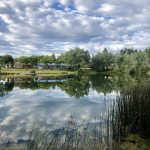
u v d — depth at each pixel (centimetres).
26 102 2384
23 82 5538
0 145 906
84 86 4334
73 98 2700
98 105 2103
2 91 3500
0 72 9019
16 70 11050
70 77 7812
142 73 8288
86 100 2498
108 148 677
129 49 12719
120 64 9712
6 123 1377
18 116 1622
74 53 11606
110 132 915
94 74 9844
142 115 1050
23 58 13675
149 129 1030
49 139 820
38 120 1452
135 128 1045
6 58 12694
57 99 2627
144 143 907
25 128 1226
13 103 2300
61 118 1506
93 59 11162
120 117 1066
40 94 3172
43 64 13575
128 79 5481
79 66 11531
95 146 684
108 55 11131
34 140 632
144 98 1070
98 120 1299
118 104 1110
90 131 916
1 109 1928
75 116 1550
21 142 949
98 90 3528
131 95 1112
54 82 5578
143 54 9012
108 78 6856
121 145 870
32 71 9962
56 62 13350
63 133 881
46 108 1986
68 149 597
